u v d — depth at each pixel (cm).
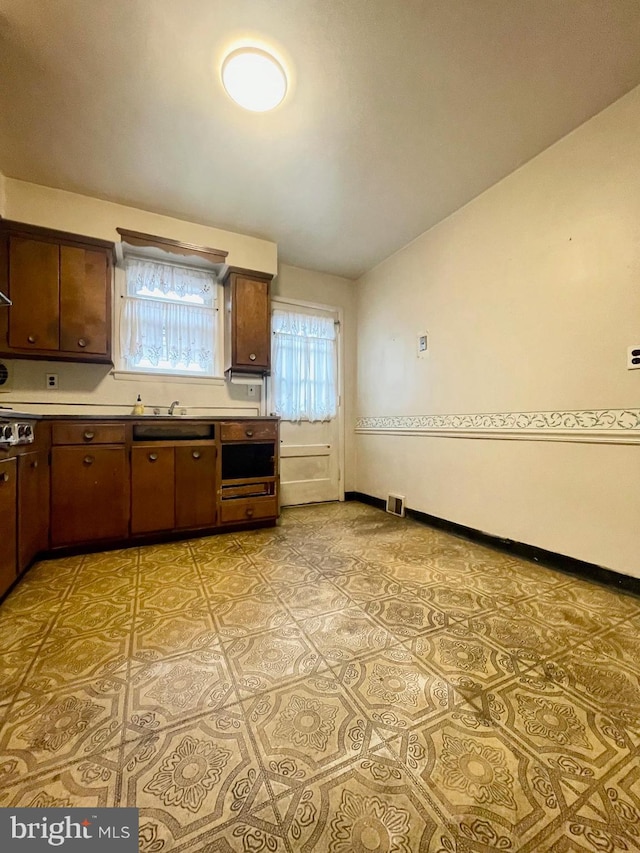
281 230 297
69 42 148
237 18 140
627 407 176
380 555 224
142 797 76
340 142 203
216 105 179
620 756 86
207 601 163
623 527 177
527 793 77
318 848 66
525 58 156
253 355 308
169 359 298
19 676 113
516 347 227
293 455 365
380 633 138
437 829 70
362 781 79
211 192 248
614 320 181
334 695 105
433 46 151
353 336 398
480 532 250
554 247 206
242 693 106
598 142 186
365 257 346
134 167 223
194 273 309
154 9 137
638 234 172
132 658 122
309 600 165
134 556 220
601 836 69
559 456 204
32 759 84
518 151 212
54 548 213
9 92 171
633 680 113
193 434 276
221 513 263
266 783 79
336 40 148
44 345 239
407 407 321
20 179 232
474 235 255
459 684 110
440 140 202
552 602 164
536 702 103
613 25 142
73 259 247
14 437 163
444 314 282
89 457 222
